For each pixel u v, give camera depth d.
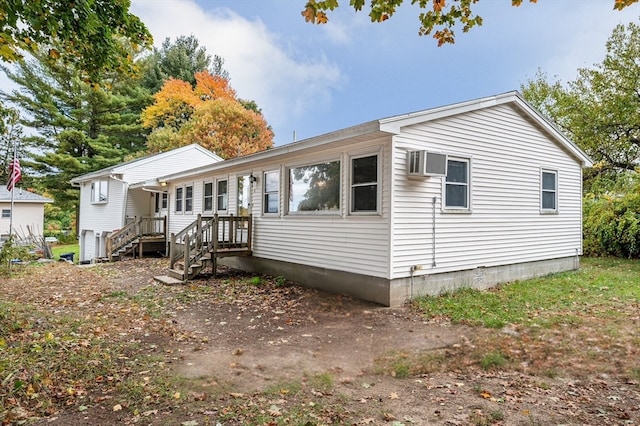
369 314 6.39
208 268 11.48
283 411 3.20
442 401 3.38
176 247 11.29
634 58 16.05
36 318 5.99
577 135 17.70
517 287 8.31
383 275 6.94
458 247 7.95
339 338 5.26
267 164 10.34
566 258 10.66
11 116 10.59
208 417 3.09
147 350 4.75
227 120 27.17
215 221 10.16
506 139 8.99
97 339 5.04
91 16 5.00
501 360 4.29
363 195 7.49
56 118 26.25
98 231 19.83
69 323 5.77
